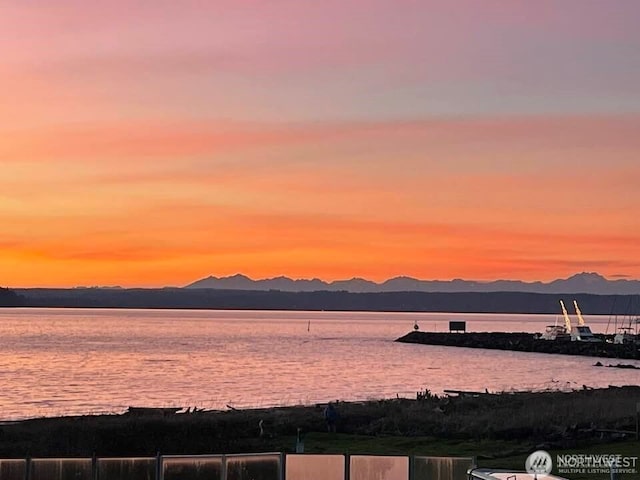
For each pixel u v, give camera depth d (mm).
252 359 165000
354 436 46875
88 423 50344
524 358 181125
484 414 54094
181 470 26391
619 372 140000
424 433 47156
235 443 44375
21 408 81688
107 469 26469
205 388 104750
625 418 48625
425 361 166625
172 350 193000
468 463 26594
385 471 26906
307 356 177750
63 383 111000
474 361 168500
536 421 49031
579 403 58562
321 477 26844
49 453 41750
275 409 63844
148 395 95625
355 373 132875
